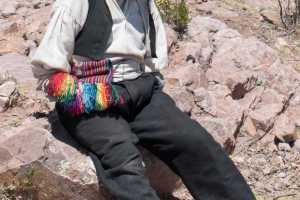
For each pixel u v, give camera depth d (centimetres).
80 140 328
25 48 488
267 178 407
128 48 330
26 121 370
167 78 456
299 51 564
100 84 322
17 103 396
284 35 584
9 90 396
